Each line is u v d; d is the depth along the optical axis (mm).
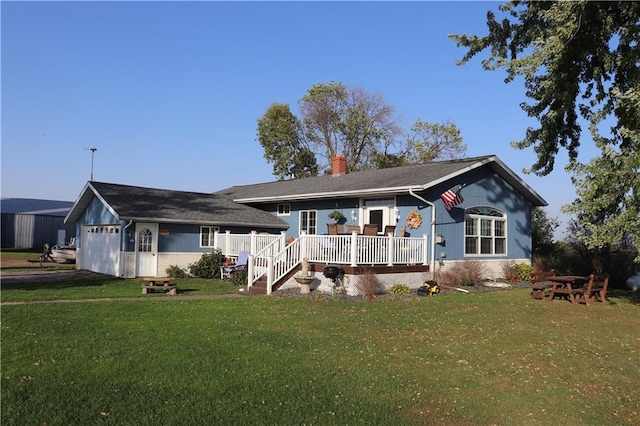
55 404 5883
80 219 26859
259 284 17469
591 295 16016
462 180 20625
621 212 12711
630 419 5941
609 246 21359
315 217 24344
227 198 29016
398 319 11805
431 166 22562
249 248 22453
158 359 7777
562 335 10312
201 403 5984
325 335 9852
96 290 16828
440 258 19328
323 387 6688
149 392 6336
